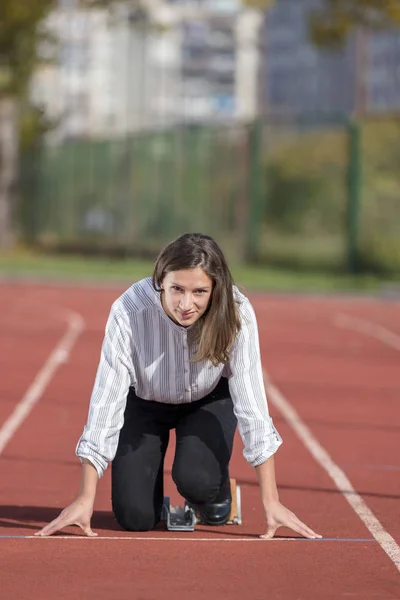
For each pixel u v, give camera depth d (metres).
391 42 100.88
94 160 45.97
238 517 7.50
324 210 37.59
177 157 41.16
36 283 33.66
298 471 9.49
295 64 119.19
